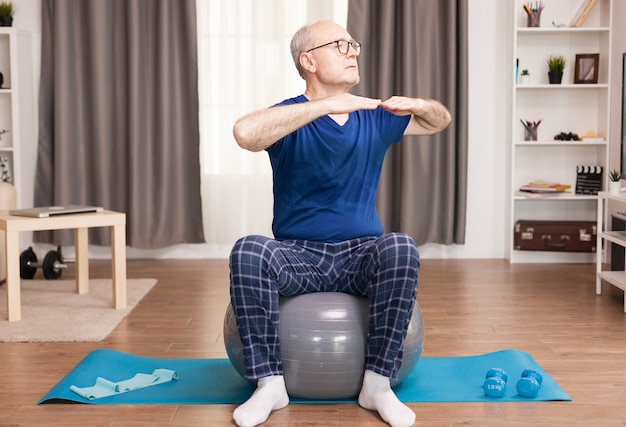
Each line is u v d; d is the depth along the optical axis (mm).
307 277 2465
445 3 5027
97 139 5125
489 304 3910
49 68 5156
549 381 2650
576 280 4520
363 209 2547
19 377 2756
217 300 4035
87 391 2525
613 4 4898
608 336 3277
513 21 5062
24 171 5102
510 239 5117
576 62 5031
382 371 2357
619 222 4203
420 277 4641
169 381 2680
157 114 5102
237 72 5141
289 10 5098
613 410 2391
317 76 2588
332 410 2383
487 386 2506
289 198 2545
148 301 4004
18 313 3535
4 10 5004
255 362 2365
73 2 5090
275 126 2309
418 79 5074
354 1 4992
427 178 5141
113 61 5133
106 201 5180
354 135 2504
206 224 5270
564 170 5242
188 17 5027
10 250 3504
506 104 5215
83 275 4121
